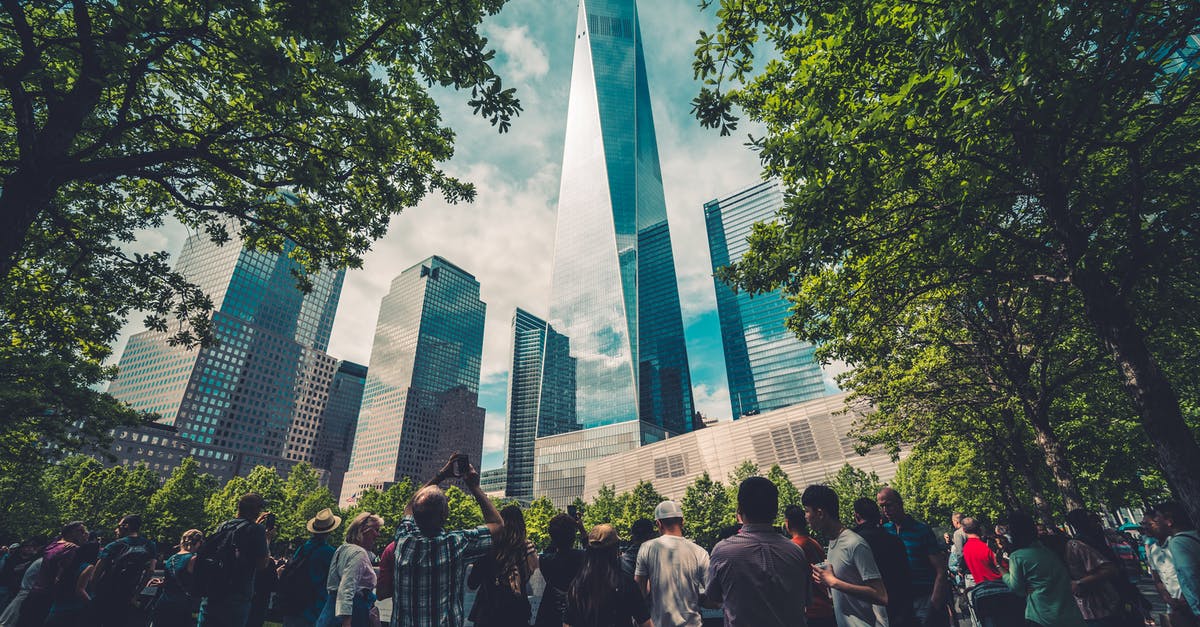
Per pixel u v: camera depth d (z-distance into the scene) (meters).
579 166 177.12
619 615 3.89
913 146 7.10
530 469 174.38
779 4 7.57
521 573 3.94
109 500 49.84
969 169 7.40
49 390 12.20
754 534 3.47
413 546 3.46
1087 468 20.62
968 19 5.59
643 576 4.53
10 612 6.88
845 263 9.77
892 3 6.74
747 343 149.88
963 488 32.31
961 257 9.18
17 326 11.68
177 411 135.12
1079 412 17.28
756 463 98.19
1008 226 9.20
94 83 7.29
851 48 7.61
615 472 119.38
